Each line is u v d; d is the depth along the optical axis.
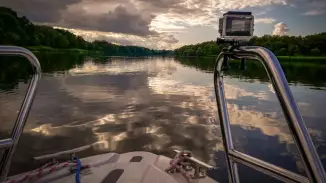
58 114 10.94
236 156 1.37
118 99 15.23
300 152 0.89
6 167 1.79
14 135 1.77
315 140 9.24
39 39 107.69
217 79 1.45
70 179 2.46
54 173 2.55
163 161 2.85
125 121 10.20
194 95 17.83
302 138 0.89
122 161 2.85
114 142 7.84
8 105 12.32
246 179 5.67
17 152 6.71
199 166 2.48
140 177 2.50
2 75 24.98
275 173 1.17
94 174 2.56
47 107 12.21
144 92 18.67
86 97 15.55
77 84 21.78
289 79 35.22
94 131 8.80
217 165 6.41
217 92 1.46
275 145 8.18
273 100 16.72
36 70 1.79
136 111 12.12
